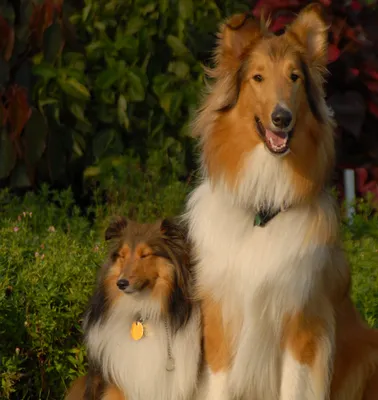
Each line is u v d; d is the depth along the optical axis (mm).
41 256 7828
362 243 9203
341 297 6703
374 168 11188
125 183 10375
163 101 10688
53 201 10789
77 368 7293
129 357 6723
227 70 6520
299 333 6445
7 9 10516
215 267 6512
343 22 10922
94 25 10773
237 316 6492
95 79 10805
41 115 10406
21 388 7246
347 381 6805
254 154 6363
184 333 6676
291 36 6492
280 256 6348
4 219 9680
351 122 10891
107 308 6805
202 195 6738
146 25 10789
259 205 6410
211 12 11164
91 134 10836
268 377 6570
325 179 6492
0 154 10414
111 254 6840
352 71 10930
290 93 6230
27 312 7168
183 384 6711
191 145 10938
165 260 6691
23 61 10633
